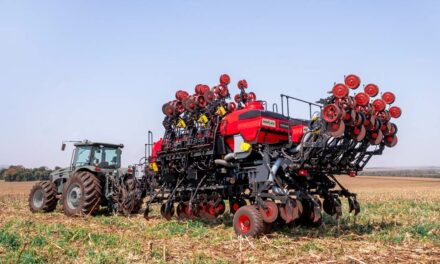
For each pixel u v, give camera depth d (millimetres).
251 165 10781
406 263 7129
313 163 9719
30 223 11758
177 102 12336
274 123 10469
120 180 15188
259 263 7113
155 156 13555
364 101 9438
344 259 7348
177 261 7258
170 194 12898
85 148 16453
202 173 12211
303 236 9867
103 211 15992
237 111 11047
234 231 10320
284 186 10125
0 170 66812
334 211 11016
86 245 8531
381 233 10031
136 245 8516
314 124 9625
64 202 14938
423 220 12531
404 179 74125
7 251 7953
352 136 9594
